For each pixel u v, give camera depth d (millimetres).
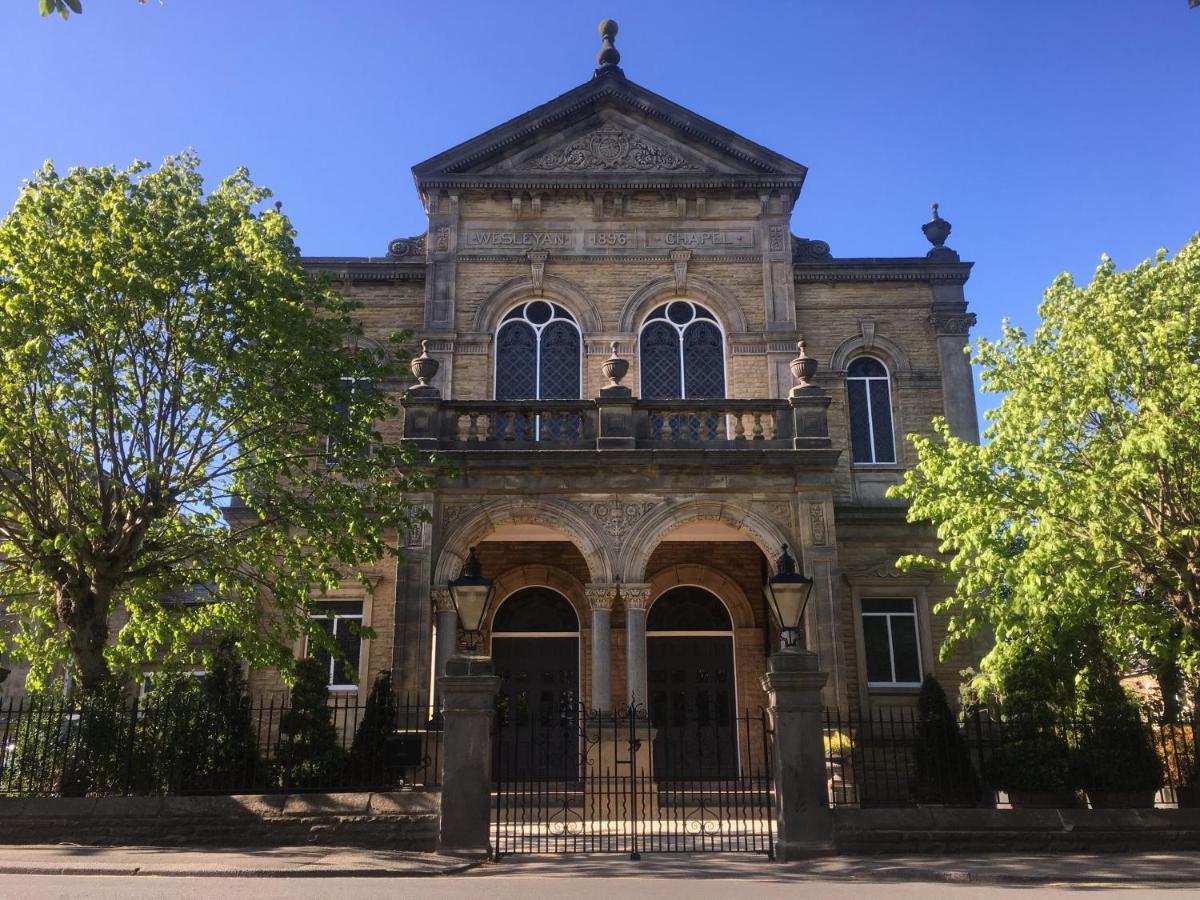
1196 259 15250
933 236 22453
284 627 19000
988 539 15203
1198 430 13539
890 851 11961
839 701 16297
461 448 17422
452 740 12102
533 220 21906
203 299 14578
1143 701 16188
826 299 21938
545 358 21375
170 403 14891
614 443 17406
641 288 21516
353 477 15852
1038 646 14812
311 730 15117
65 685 18438
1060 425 14961
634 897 9141
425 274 21672
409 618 16516
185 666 16203
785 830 11711
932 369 21578
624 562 16953
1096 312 15148
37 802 12492
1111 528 14164
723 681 20125
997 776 14508
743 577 20438
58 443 14312
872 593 20078
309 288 15742
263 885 9797
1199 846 12094
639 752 16109
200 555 15461
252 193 16172
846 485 20797
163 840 12273
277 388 15320
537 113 22250
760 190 22125
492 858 11672
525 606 20406
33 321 13750
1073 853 11969
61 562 14586
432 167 21938
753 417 18359
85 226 14344
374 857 11438
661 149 22344
